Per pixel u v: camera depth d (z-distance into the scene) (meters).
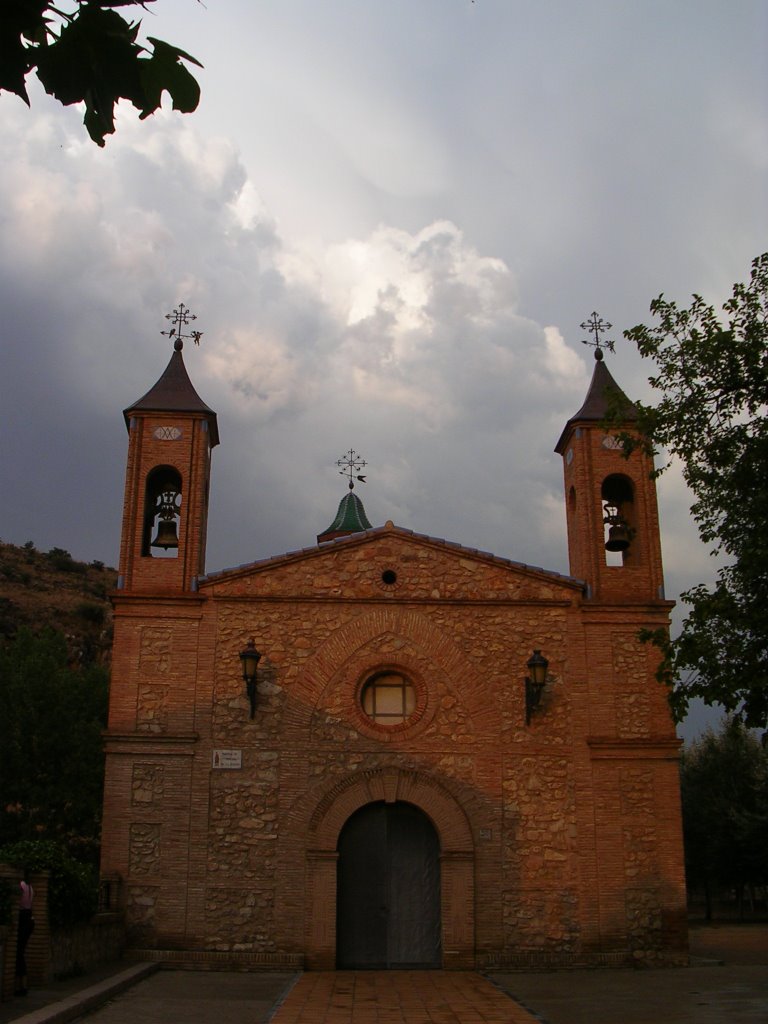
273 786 19.81
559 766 20.22
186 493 21.53
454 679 20.67
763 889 50.69
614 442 22.27
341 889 19.70
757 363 13.97
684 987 16.45
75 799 34.97
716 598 13.62
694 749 46.84
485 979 17.77
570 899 19.48
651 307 14.88
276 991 15.96
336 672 20.59
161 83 3.72
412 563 21.34
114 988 14.77
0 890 13.31
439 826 19.73
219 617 20.78
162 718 20.08
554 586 21.34
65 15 3.48
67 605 66.31
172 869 19.20
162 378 22.92
